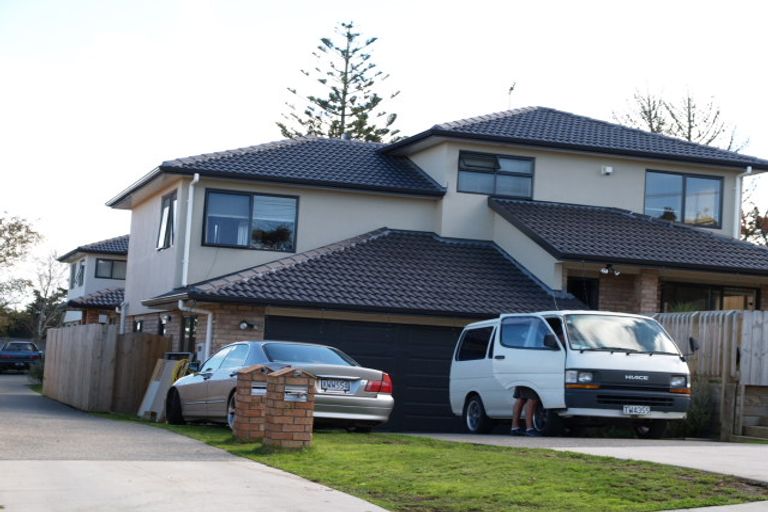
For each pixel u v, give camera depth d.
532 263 24.81
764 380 17.78
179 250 25.16
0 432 14.52
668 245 24.89
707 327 18.55
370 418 15.84
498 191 26.81
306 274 23.12
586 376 15.52
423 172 27.88
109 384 23.55
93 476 10.27
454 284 23.73
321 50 55.69
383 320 22.64
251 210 25.55
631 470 10.34
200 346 23.19
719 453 12.10
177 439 14.33
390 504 8.98
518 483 9.87
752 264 24.50
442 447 13.15
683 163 27.86
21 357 50.50
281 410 12.43
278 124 55.97
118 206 32.50
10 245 56.62
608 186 27.56
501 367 17.02
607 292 24.83
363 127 55.66
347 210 26.33
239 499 9.16
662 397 15.82
